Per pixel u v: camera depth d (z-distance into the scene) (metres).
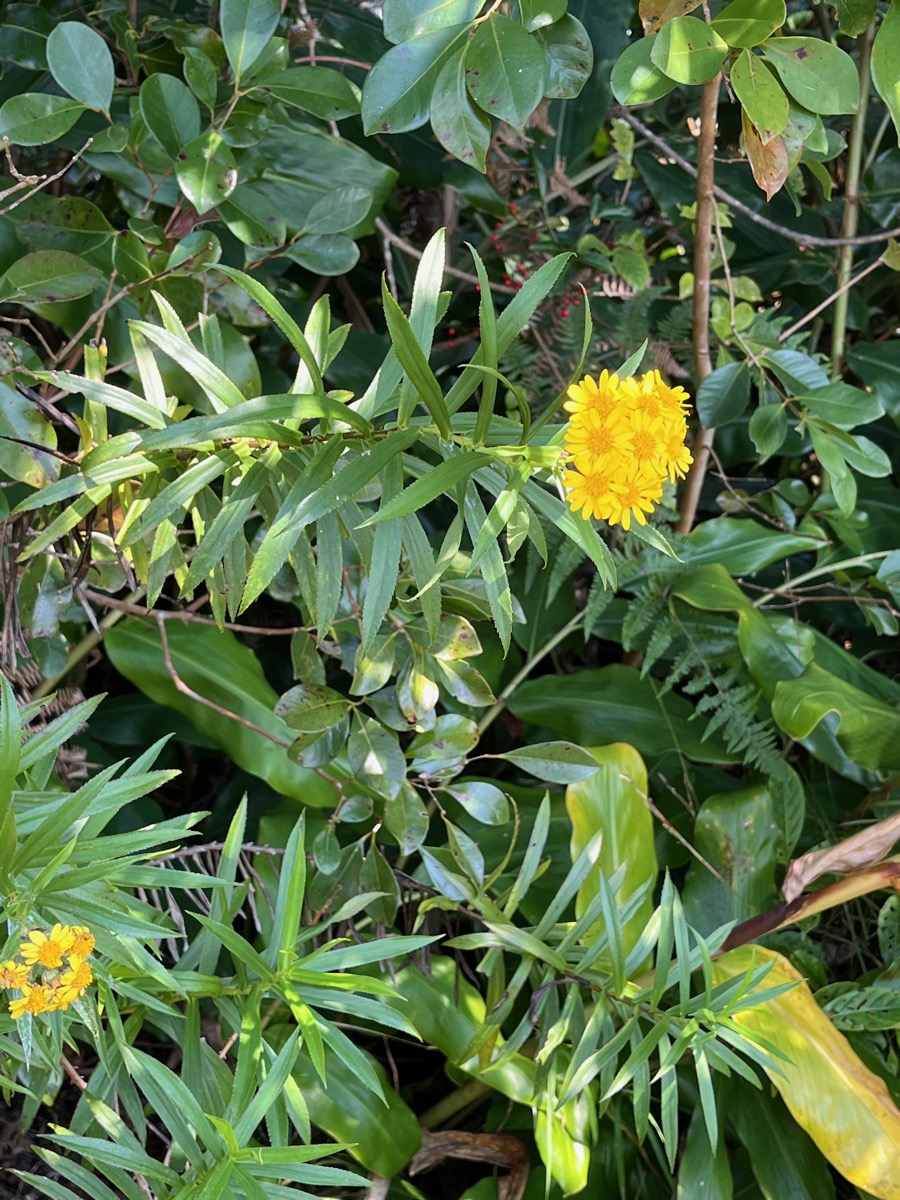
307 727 1.08
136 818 1.32
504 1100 1.24
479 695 1.10
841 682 1.32
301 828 0.89
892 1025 1.17
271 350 1.53
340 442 0.77
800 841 1.44
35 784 0.90
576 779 1.13
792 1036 1.10
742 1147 1.26
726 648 1.44
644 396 0.72
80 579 1.02
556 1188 1.20
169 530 0.88
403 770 1.09
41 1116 1.16
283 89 1.07
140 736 1.38
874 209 1.75
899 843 1.30
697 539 1.54
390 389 0.80
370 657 1.06
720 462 1.73
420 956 1.16
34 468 0.94
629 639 1.44
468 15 0.91
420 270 0.78
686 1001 0.99
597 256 1.58
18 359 0.97
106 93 1.02
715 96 1.28
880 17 1.54
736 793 1.32
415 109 0.92
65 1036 0.88
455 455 0.76
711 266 1.56
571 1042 1.12
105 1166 0.85
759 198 1.82
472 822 1.36
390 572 0.75
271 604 1.52
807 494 1.60
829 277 1.81
